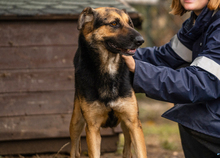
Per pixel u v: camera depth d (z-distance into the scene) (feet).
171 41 9.21
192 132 7.81
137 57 9.46
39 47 11.88
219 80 6.87
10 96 11.67
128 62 7.24
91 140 8.49
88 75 8.38
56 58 12.01
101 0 14.23
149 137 16.14
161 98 7.27
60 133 11.96
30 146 12.15
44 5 12.79
